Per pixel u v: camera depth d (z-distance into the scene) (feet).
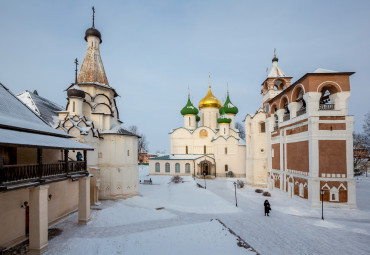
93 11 104.73
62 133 60.34
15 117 51.16
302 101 94.84
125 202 84.12
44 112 90.27
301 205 82.58
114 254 40.52
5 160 49.03
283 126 102.01
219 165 169.37
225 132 173.99
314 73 80.79
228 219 66.03
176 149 184.14
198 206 81.41
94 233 52.11
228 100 193.88
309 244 47.88
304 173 84.28
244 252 40.73
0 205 43.27
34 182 41.04
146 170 223.51
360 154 173.27
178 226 54.03
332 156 78.74
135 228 56.54
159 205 82.48
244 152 169.68
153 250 41.86
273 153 112.88
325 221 64.03
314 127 79.71
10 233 45.34
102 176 88.28
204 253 40.57
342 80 81.56
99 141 89.56
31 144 38.78
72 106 84.74
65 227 56.03
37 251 40.63
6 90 61.11
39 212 41.06
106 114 92.94
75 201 69.77
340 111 80.43
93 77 96.12
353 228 58.29
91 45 101.81
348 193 77.15
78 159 64.49
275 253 43.60
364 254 43.65
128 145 93.61
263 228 57.88
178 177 142.61
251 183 128.26
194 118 192.75
